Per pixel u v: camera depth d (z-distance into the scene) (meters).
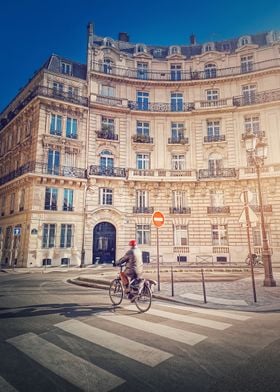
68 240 23.86
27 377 3.52
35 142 24.28
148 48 32.09
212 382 3.36
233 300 8.07
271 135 25.70
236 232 24.77
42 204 23.16
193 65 30.09
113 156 26.97
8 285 11.86
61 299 8.48
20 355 4.20
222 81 28.44
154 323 5.84
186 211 25.69
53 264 22.73
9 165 30.16
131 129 27.89
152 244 25.30
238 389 3.20
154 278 13.16
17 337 4.99
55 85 26.44
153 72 29.88
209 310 7.06
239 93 28.00
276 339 4.82
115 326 5.62
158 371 3.65
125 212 25.59
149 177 25.84
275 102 25.81
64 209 24.06
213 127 27.83
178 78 30.17
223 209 25.25
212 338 4.89
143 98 29.34
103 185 25.59
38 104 24.81
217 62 29.55
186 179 25.77
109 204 25.66
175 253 25.03
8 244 25.94
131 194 25.94
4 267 22.20
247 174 24.91
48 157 24.41
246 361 3.94
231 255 24.52
